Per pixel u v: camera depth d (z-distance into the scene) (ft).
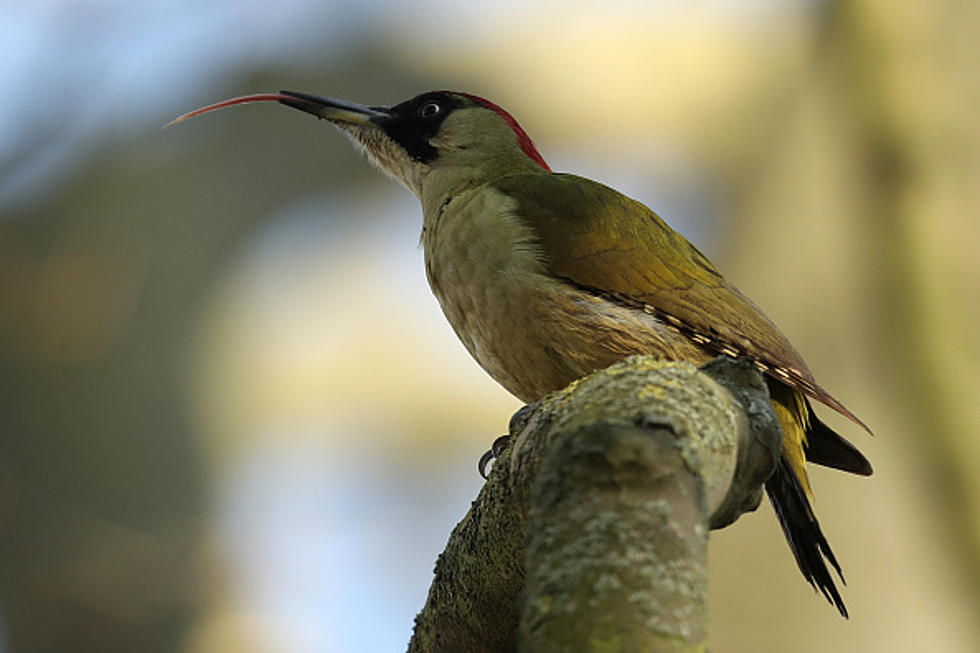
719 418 14.44
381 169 35.14
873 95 32.12
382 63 52.37
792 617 33.94
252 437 54.70
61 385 54.24
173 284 54.90
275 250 55.67
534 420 16.46
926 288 31.01
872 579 33.94
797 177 40.11
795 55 41.63
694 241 44.27
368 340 54.90
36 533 53.31
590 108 49.34
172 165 54.90
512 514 17.99
